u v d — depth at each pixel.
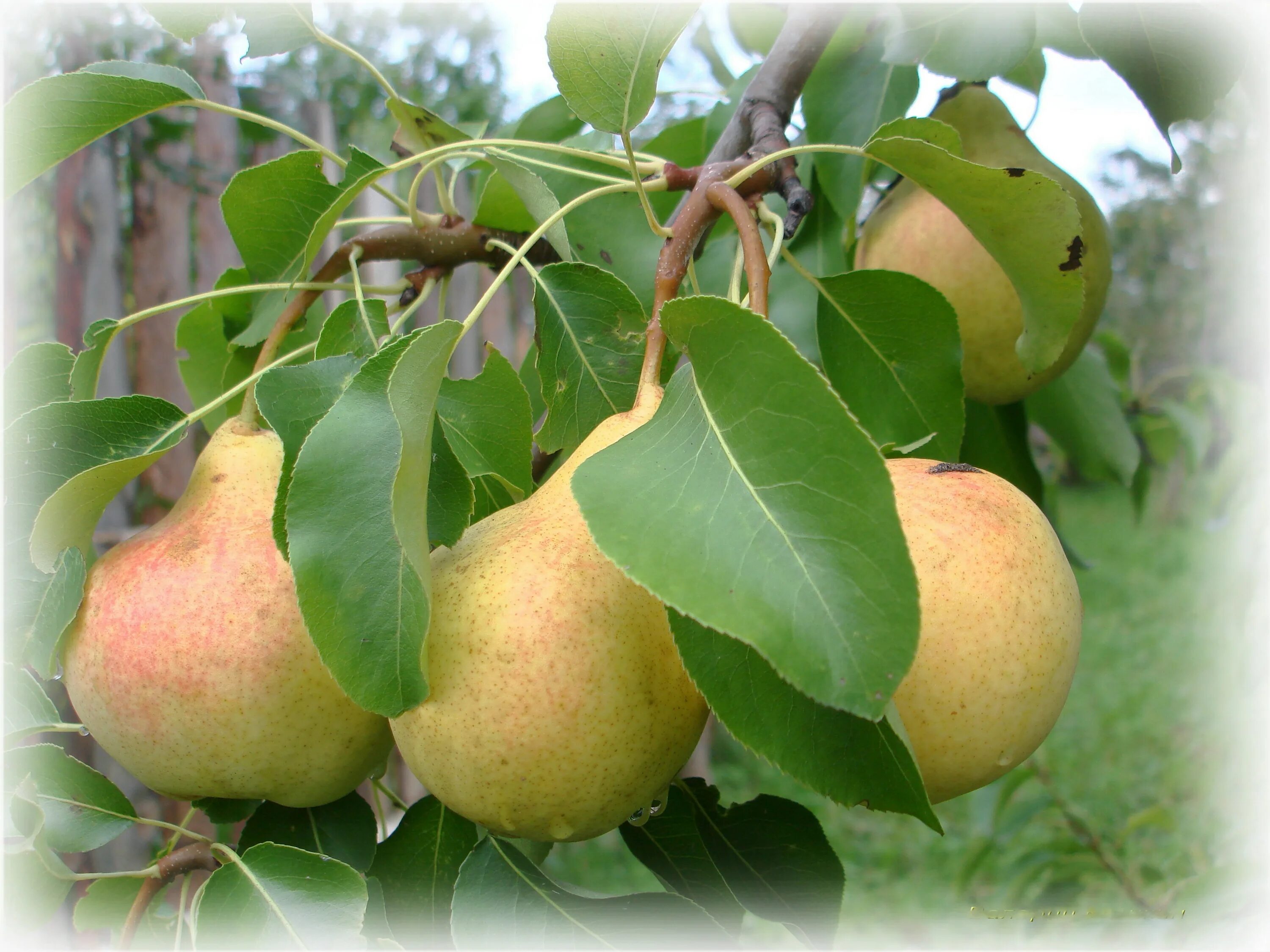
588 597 0.33
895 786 0.32
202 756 0.38
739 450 0.31
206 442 1.06
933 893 1.27
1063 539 0.68
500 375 0.40
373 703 0.33
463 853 0.41
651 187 0.41
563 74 0.37
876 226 0.54
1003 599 0.35
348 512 0.34
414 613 0.33
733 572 0.30
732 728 0.32
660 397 0.36
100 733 0.39
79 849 0.41
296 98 1.13
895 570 0.29
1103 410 0.68
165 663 0.37
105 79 0.42
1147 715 1.69
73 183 1.01
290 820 0.41
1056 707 0.36
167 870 0.41
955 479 0.37
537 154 0.53
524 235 0.50
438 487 0.38
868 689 0.29
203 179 1.07
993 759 0.35
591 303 0.42
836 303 0.46
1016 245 0.42
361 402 0.35
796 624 0.29
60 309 1.01
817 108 0.52
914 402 0.46
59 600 0.39
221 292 0.44
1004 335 0.51
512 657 0.33
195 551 0.38
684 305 0.32
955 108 0.53
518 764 0.33
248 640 0.37
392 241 0.46
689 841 0.40
